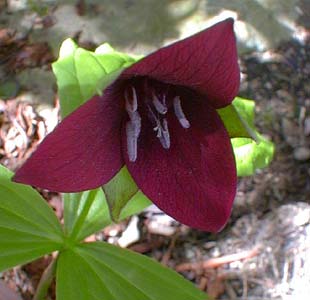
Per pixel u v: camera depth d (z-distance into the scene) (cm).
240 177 45
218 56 19
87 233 30
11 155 45
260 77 49
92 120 20
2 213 29
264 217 43
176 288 28
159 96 22
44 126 46
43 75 48
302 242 42
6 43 50
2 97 47
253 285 41
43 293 31
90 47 50
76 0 52
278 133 47
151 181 23
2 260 27
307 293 41
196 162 23
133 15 51
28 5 52
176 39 50
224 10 52
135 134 21
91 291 28
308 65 50
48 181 20
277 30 51
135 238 42
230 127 23
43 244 29
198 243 42
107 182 22
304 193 44
